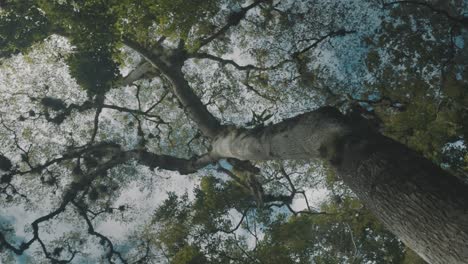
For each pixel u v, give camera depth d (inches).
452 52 508.1
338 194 619.5
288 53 620.7
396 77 530.9
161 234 544.1
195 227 522.9
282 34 622.8
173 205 574.6
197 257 471.5
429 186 173.2
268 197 645.9
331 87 602.9
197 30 584.1
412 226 170.9
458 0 531.2
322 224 586.2
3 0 411.2
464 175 519.2
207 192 560.7
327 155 264.2
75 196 677.3
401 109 525.3
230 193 580.4
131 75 713.6
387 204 185.9
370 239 583.2
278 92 666.8
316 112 295.0
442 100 504.7
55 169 740.0
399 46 525.0
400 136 500.4
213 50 695.1
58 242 681.6
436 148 493.4
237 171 613.6
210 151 607.2
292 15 610.5
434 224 160.6
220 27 636.1
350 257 562.6
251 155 399.9
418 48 513.0
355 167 219.9
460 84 487.8
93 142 740.0
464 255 146.5
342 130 260.1
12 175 648.4
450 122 493.0
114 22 400.2
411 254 549.0
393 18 538.6
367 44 552.1
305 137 291.4
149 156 681.0
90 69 477.1
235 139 439.2
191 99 590.9
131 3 410.3
